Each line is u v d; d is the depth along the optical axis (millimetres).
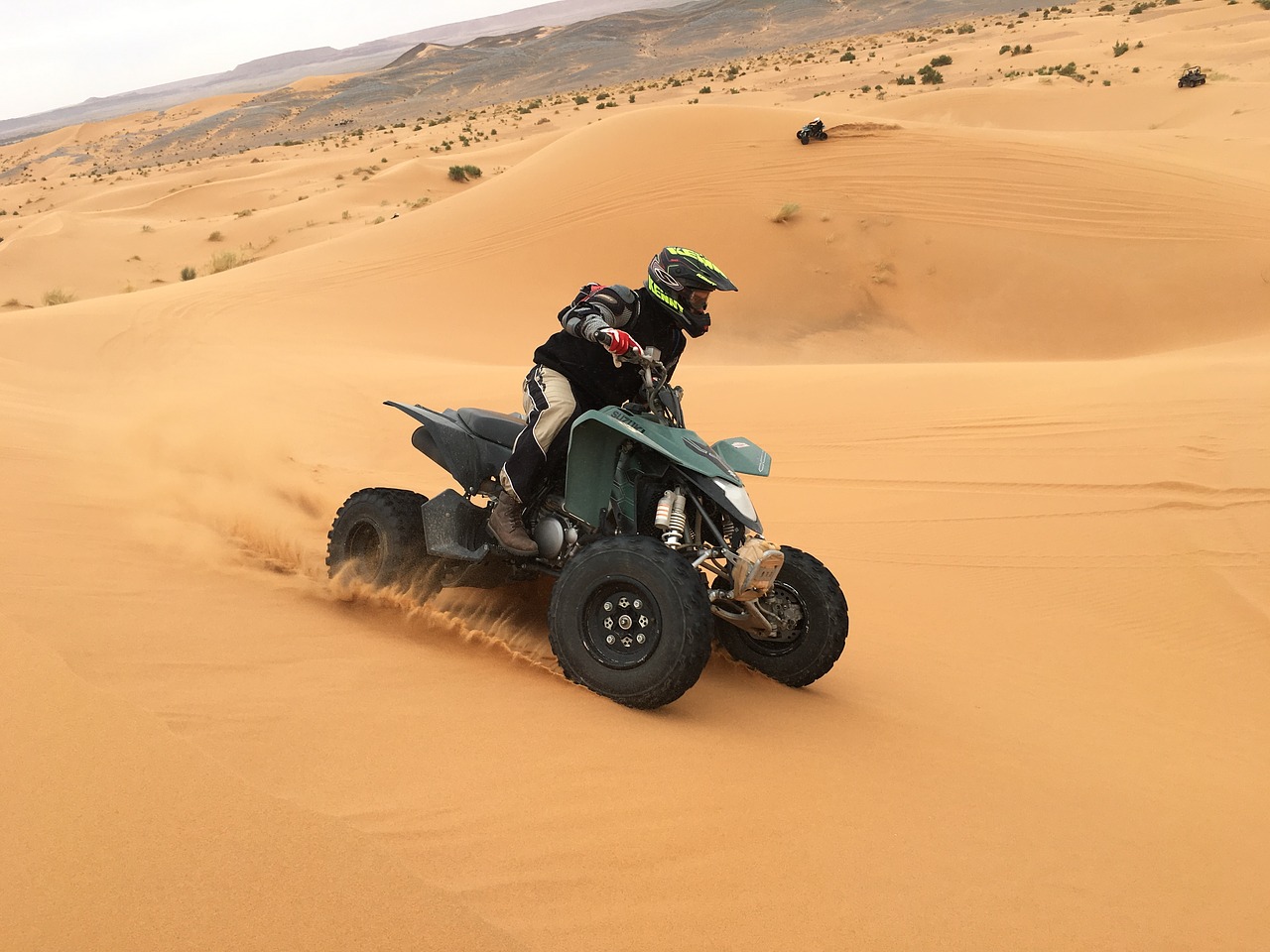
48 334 18797
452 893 2270
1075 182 33844
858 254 31766
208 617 4082
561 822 2768
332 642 4125
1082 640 7355
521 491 4699
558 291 31188
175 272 55875
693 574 4074
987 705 5492
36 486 5785
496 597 5688
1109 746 5164
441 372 16875
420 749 3084
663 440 4414
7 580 3941
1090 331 29016
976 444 11289
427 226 34906
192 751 2598
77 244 59500
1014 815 3666
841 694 5039
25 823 2260
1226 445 10453
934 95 70562
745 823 3002
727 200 33812
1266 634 7465
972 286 30656
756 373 15812
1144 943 2846
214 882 2135
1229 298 29062
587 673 4160
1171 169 34719
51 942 1922
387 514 5105
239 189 84375
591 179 35500
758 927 2459
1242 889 3408
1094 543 8930
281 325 24531
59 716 2674
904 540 9039
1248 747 5684
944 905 2775
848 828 3152
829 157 35188
